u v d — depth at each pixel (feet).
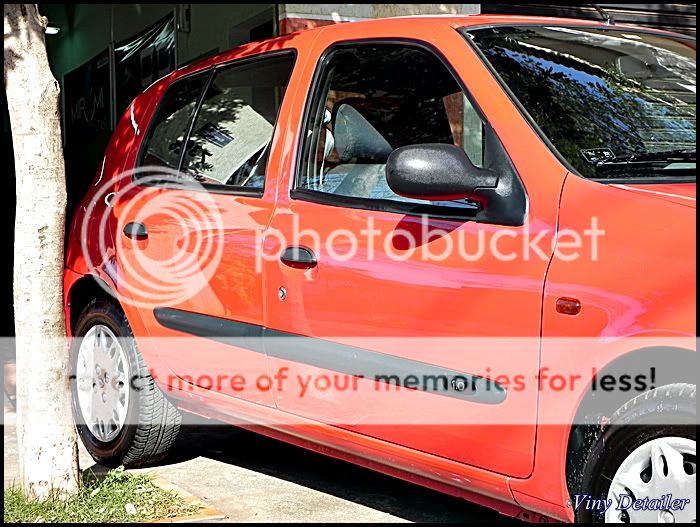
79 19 39.63
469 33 12.02
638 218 9.48
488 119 10.95
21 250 12.94
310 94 13.20
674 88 12.05
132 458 15.53
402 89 12.25
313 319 12.03
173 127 15.71
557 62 11.87
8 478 14.79
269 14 29.99
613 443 9.43
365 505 13.89
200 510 13.23
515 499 10.24
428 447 10.88
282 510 13.61
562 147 10.59
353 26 13.30
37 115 12.75
